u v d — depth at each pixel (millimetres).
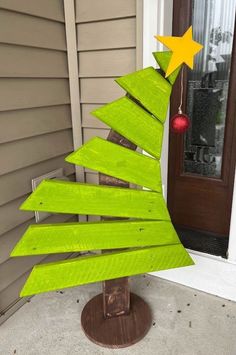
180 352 1238
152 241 1180
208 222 1744
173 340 1294
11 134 1280
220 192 1661
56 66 1466
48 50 1402
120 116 1026
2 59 1183
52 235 1103
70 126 1635
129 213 1135
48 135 1495
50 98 1461
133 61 1419
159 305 1490
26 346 1275
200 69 1534
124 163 1078
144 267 1209
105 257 1165
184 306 1483
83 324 1352
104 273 1189
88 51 1491
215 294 1552
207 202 1711
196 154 1683
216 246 1616
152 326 1366
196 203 1742
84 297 1555
